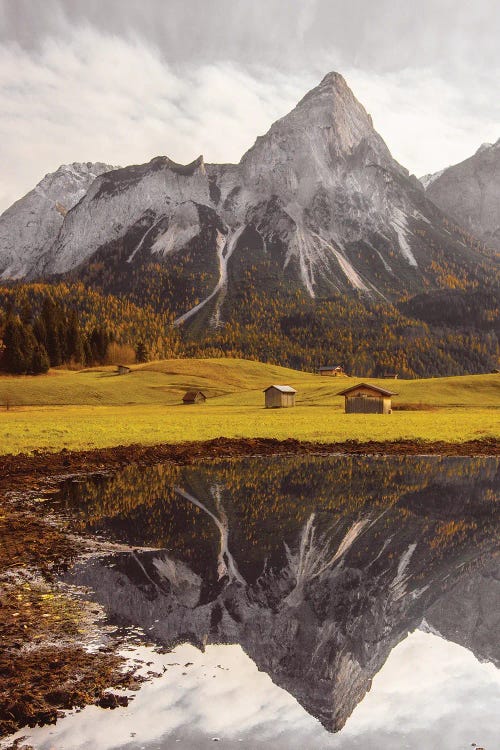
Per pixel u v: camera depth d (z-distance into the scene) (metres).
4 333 193.38
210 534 19.88
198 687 9.20
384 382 155.38
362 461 41.62
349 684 9.24
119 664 10.04
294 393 122.88
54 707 8.64
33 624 11.79
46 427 66.12
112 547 18.22
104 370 195.38
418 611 12.62
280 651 10.57
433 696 8.95
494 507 24.61
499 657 10.34
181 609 12.76
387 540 19.03
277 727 8.06
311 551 17.69
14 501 26.33
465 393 131.62
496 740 7.64
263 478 33.34
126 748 7.57
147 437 55.06
